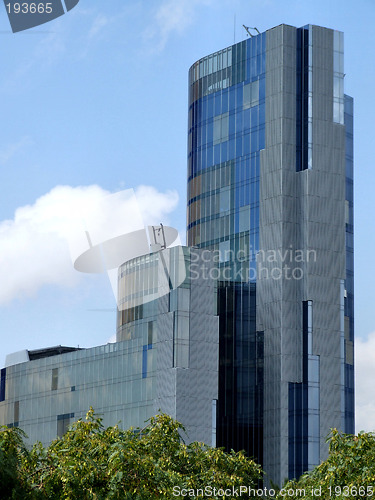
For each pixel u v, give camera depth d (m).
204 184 189.50
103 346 175.88
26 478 60.44
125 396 168.50
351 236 199.88
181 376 158.75
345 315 180.88
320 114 177.25
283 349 167.62
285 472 164.12
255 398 169.75
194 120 194.38
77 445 71.25
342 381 170.25
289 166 174.88
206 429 160.00
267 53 180.50
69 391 181.50
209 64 192.50
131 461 63.91
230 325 173.75
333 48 180.75
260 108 180.25
